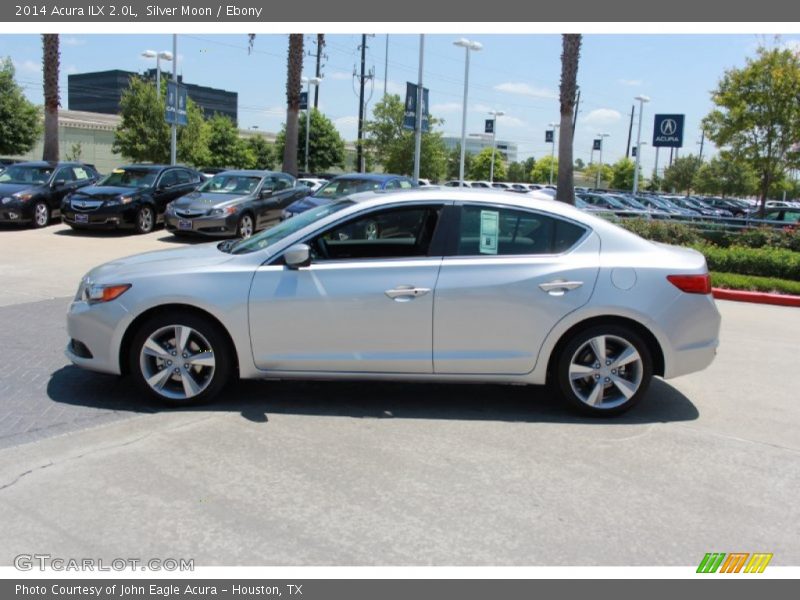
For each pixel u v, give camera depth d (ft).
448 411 17.78
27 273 36.19
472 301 16.70
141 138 127.54
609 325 17.11
